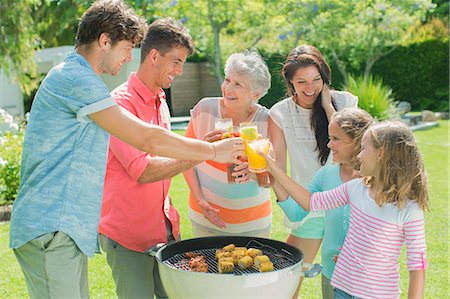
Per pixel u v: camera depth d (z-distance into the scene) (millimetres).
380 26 14422
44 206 2137
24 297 3904
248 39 13719
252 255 2426
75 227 2162
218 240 2676
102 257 4645
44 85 2156
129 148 2496
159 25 2568
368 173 2307
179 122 13758
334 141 2570
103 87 2145
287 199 2664
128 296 2686
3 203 6195
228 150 2408
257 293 2174
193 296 2217
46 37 17062
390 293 2258
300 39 13898
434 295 3818
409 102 17234
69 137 2148
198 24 12555
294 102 3014
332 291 2719
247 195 2908
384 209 2256
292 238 3148
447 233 5059
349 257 2320
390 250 2250
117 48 2223
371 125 2410
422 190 2236
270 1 12641
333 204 2457
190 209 3074
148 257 2703
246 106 2848
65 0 16031
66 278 2180
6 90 13039
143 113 2633
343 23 13805
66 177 2146
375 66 17266
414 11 14461
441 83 16984
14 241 2186
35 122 2164
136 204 2623
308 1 12906
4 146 6633
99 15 2176
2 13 8906
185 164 2514
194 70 18719
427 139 10500
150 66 2582
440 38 16781
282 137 3016
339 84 16797
